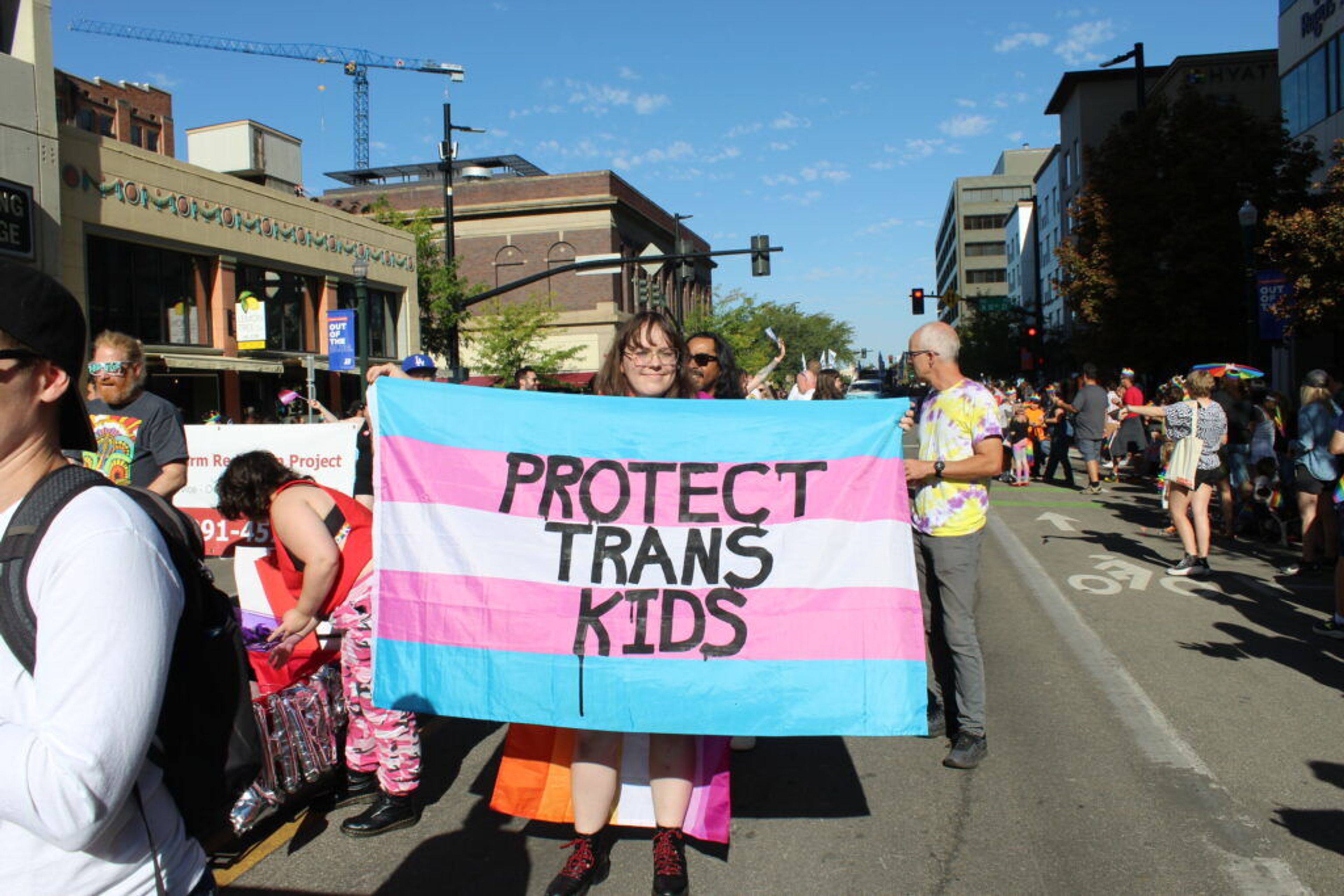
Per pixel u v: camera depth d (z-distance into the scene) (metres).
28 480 1.49
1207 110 23.84
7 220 14.01
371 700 3.70
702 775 3.48
